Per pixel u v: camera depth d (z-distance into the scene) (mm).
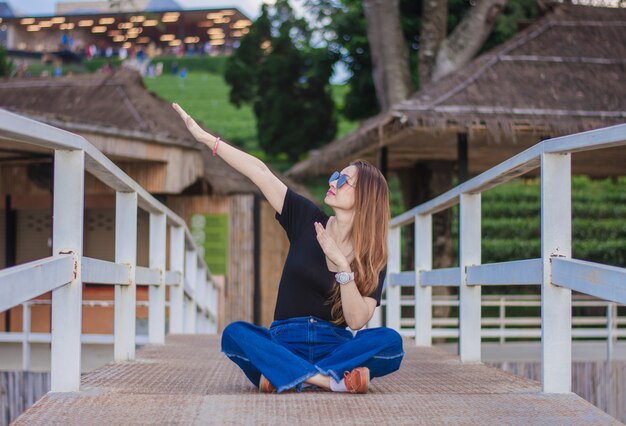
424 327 7055
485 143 13305
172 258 8352
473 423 3102
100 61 61062
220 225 16422
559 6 13438
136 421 3078
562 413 3275
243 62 30953
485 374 4777
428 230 7047
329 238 3846
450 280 5828
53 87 17688
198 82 57812
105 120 15984
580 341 15883
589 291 3316
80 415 3170
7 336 9688
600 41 12594
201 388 4066
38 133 3115
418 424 3082
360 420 3131
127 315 5379
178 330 8461
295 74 29016
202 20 65625
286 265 4102
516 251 22047
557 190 3789
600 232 22609
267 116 29406
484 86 11445
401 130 11266
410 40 21062
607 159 14289
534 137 12422
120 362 5301
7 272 2775
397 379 4539
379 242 3951
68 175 3654
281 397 3539
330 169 16516
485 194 25188
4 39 64688
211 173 16688
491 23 16297
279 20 30156
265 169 4215
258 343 3857
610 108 11297
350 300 3812
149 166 14695
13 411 9578
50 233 16234
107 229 16297
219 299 16250
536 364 9906
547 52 12281
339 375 3795
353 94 23891
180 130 16500
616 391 10156
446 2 16500
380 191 3973
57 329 3666
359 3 23453
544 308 3775
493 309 18875
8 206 16062
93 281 4102
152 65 62688
